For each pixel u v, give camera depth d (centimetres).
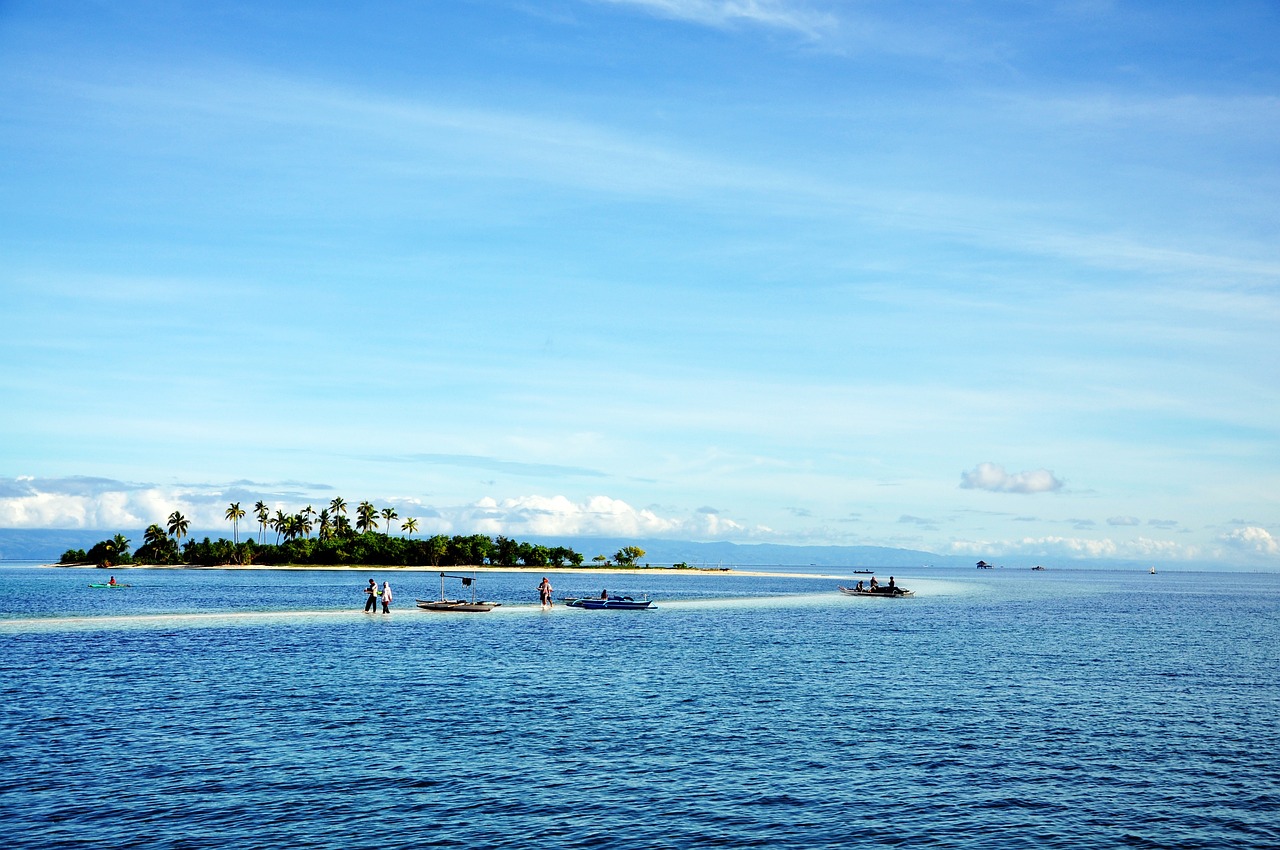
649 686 4750
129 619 8300
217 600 11962
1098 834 2519
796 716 3975
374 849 2339
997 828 2556
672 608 11669
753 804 2733
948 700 4403
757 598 14688
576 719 3866
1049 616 10731
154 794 2752
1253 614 11719
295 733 3541
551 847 2373
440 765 3100
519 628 8112
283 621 8294
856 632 8125
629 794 2812
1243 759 3284
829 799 2786
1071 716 4028
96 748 3275
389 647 6372
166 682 4712
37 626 7569
